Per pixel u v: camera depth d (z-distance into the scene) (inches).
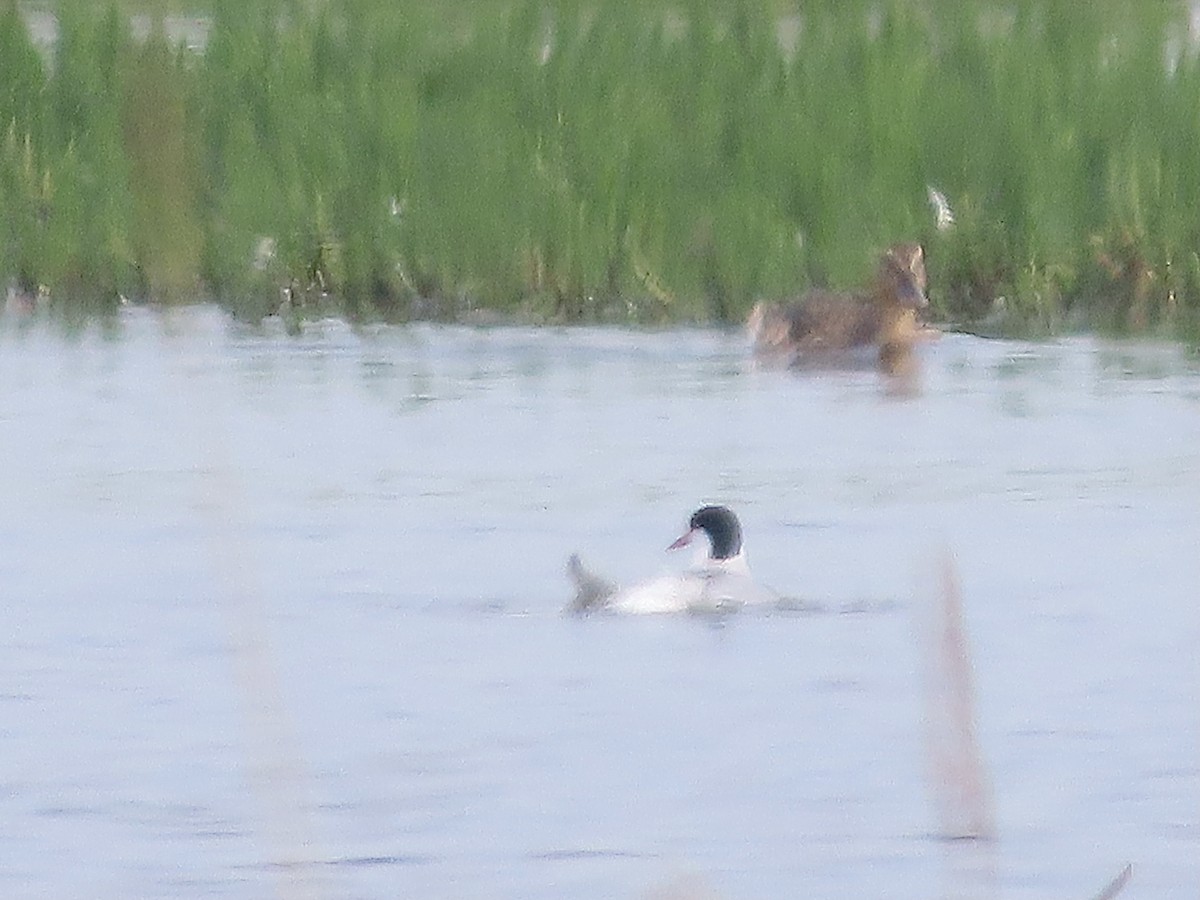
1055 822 399.9
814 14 1104.2
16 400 809.5
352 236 1012.5
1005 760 433.1
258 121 1056.2
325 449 726.5
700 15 1101.1
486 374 870.4
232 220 1019.3
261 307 1003.3
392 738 446.6
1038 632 519.5
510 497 661.9
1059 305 975.0
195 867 379.2
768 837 394.0
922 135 1027.3
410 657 503.8
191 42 1346.0
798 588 561.6
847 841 392.2
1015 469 695.7
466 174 1020.5
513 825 399.5
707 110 1048.8
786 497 661.9
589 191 1011.3
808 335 898.7
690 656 503.8
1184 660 495.2
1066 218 984.9
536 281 1002.1
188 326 859.4
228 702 467.5
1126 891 367.9
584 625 531.5
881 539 610.2
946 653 218.2
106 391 824.9
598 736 448.5
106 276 1028.5
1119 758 432.5
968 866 379.2
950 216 992.2
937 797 217.8
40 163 1060.5
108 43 1091.9
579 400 818.2
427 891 369.1
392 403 808.3
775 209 1005.8
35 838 394.3
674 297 992.2
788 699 473.1
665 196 1011.3
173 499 657.0
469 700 472.1
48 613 536.1
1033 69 1055.6
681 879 230.1
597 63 1078.4
